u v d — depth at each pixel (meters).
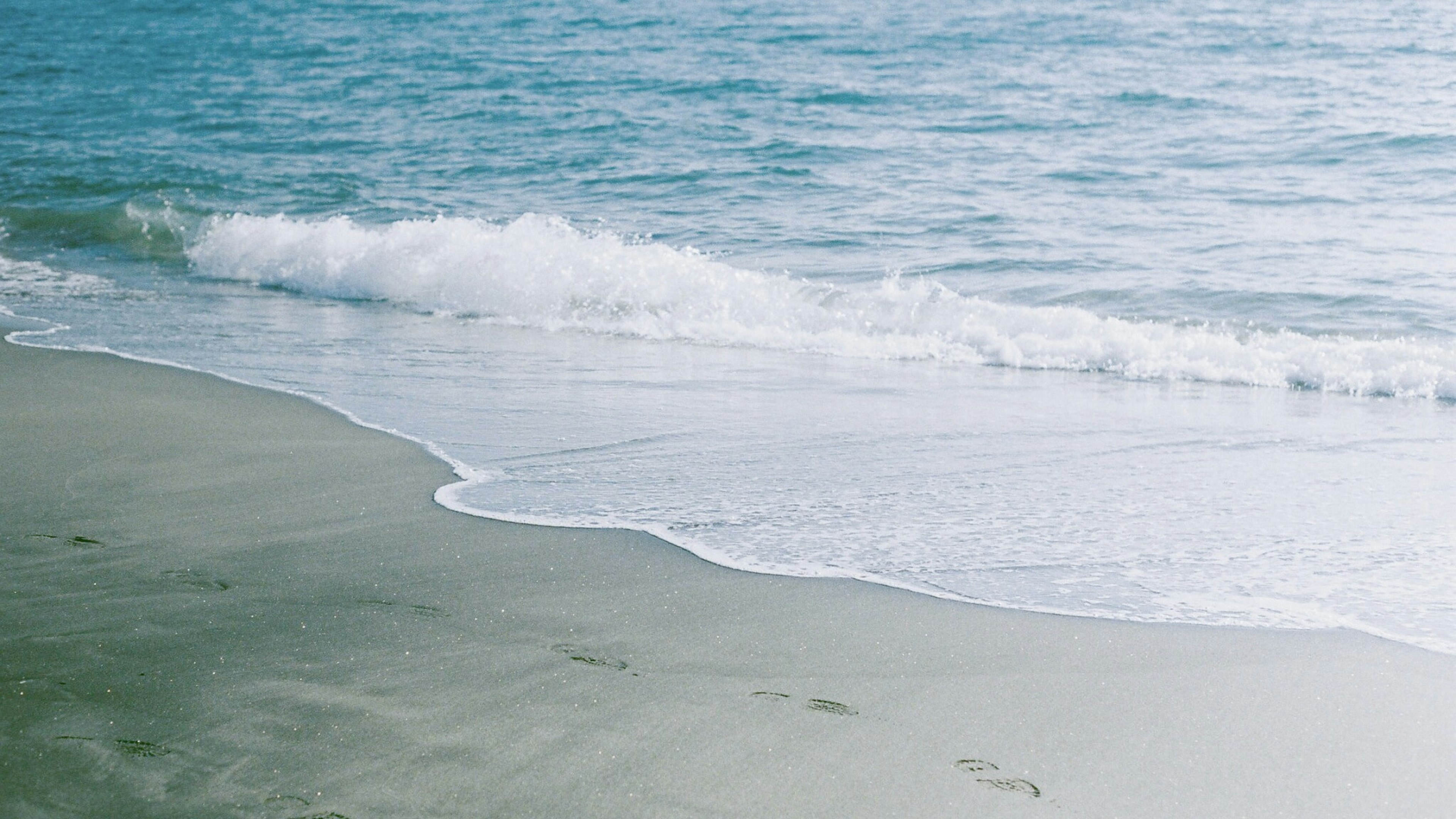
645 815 2.41
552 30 32.22
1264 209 11.77
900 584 3.70
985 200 12.53
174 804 2.41
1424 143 14.84
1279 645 3.27
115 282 10.39
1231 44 26.69
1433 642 3.28
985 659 3.17
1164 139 16.33
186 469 4.88
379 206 12.93
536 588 3.64
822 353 7.72
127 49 30.97
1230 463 5.09
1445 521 4.30
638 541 4.07
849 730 2.78
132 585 3.61
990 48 27.28
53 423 5.59
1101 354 7.34
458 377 6.83
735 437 5.49
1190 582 3.73
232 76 25.67
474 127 18.62
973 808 2.46
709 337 8.20
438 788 2.49
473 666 3.08
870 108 19.75
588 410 6.01
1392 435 5.60
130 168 15.45
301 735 2.70
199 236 11.72
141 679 2.97
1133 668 3.12
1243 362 7.07
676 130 17.89
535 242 9.98
